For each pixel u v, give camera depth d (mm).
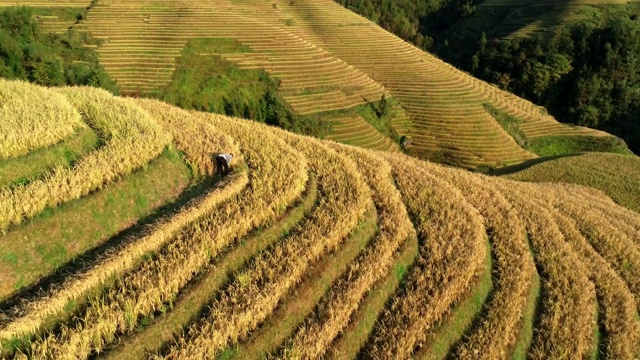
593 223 28719
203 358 13688
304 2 131625
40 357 11984
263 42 93375
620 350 18656
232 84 80312
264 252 18266
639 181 42062
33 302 13016
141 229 17469
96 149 20031
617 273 23953
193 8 103938
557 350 17625
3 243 14367
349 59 103312
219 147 24031
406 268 20078
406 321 17125
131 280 14984
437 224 22938
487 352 16859
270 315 15859
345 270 18953
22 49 69125
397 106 86250
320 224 20203
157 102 32875
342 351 15844
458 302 18875
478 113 85500
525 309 19531
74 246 15820
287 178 22609
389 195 24734
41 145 18281
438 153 75625
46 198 15828
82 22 89625
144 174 19594
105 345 13125
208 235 17250
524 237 24750
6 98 21812
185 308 14883
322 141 33250
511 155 75375
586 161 47062
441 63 111562
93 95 26234
